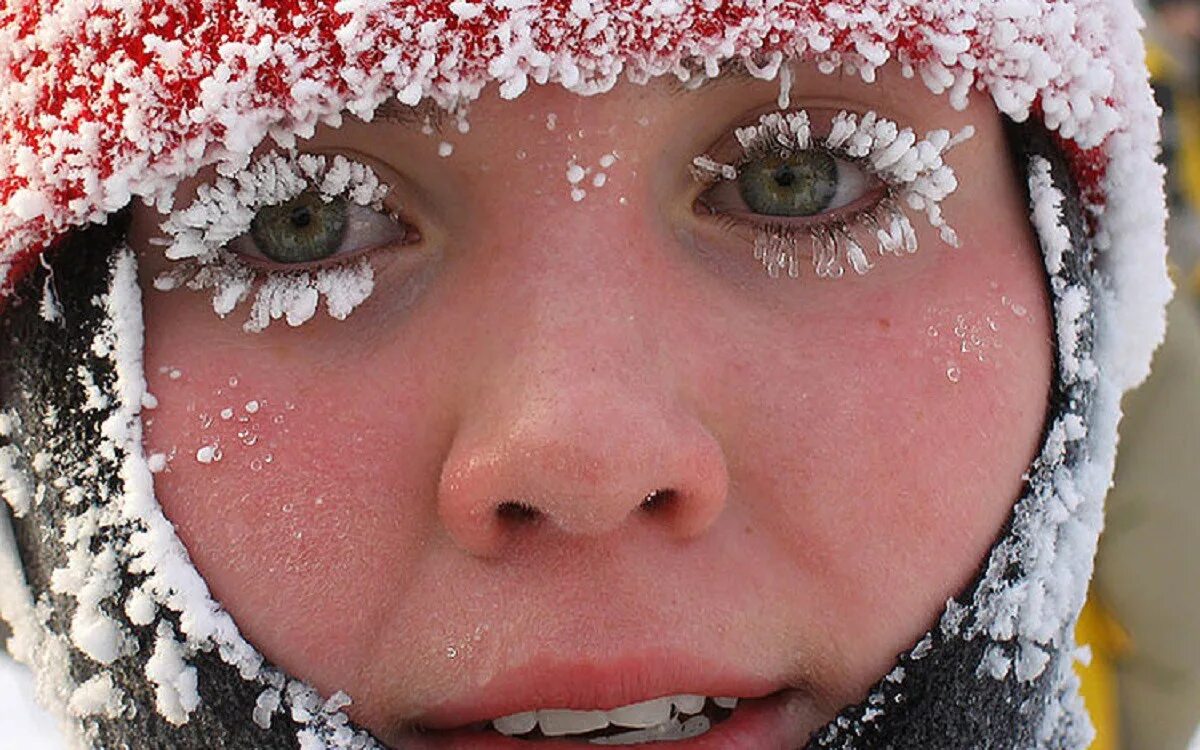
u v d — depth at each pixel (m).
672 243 0.28
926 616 0.29
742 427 0.28
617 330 0.27
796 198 0.29
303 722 0.28
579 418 0.27
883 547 0.29
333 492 0.28
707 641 0.28
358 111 0.27
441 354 0.28
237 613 0.28
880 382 0.29
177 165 0.27
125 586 0.29
